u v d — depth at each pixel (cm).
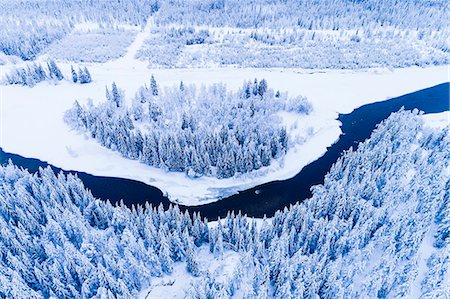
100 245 5459
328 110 11912
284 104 11294
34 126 10794
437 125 9462
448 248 4875
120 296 4534
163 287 5350
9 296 4434
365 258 5138
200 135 8862
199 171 8294
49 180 6831
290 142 9344
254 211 7550
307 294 4556
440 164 6669
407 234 5088
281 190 8162
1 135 10469
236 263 5359
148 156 8606
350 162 7512
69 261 4850
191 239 5759
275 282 5081
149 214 6019
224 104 10512
